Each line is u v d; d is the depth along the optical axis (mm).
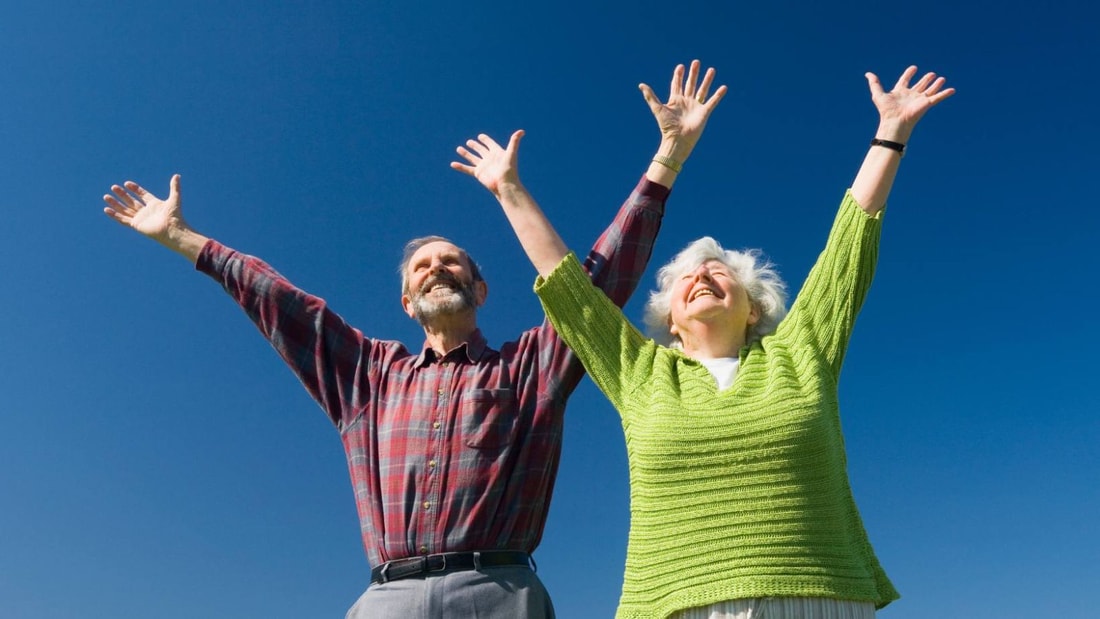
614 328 3871
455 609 3883
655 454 3393
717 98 4402
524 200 4148
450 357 4441
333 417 4484
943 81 3926
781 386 3438
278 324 4574
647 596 3281
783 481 3258
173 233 4719
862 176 3822
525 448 4176
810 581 3115
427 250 4699
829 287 3691
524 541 4105
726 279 3920
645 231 4332
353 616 4062
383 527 4113
